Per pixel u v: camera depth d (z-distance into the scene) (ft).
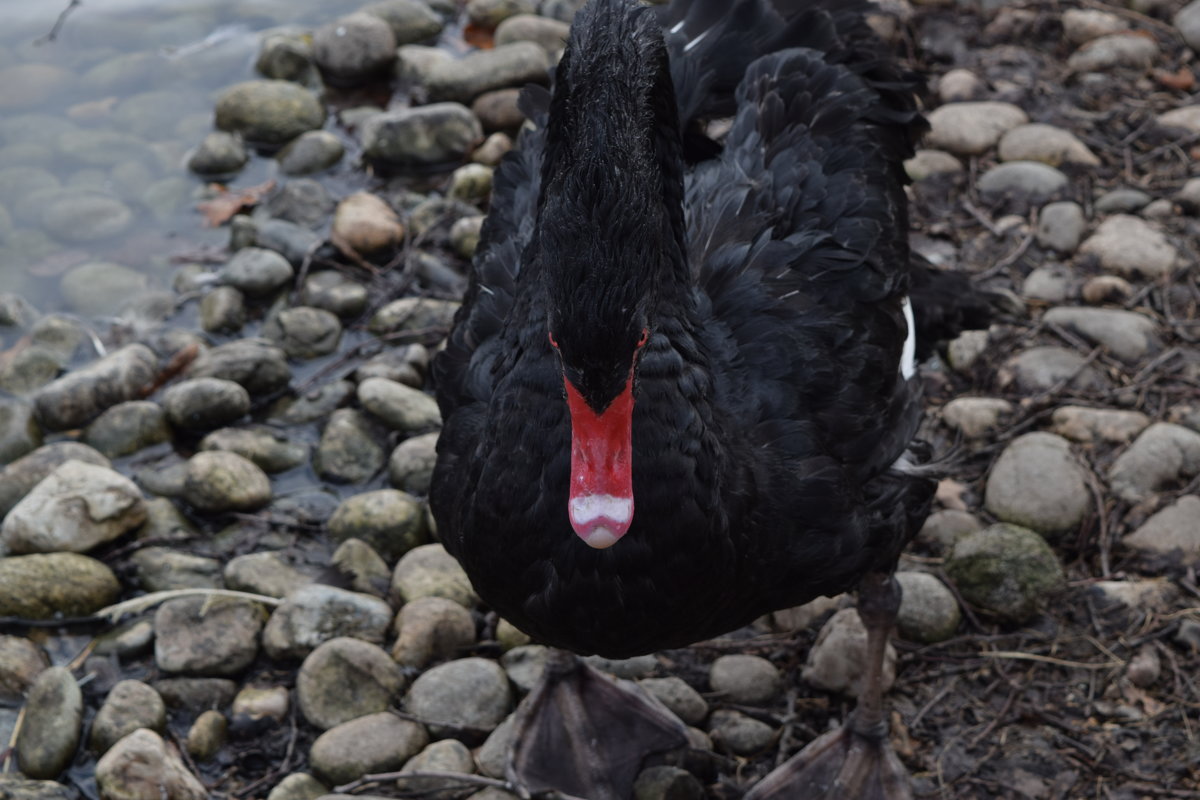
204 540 13.37
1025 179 16.94
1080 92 18.61
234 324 15.85
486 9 20.72
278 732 11.62
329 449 14.15
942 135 17.83
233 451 14.03
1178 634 11.98
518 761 11.13
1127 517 13.12
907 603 12.25
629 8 9.07
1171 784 10.84
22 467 13.66
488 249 11.14
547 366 8.75
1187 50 19.20
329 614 12.23
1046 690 11.75
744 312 10.07
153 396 15.03
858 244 10.69
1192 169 17.16
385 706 11.68
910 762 11.38
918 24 19.80
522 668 12.11
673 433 8.61
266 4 21.44
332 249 16.80
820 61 11.65
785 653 12.24
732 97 12.06
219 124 18.78
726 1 12.44
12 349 15.67
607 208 7.61
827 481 9.54
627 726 11.41
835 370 10.05
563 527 8.73
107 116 19.29
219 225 17.47
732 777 11.35
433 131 17.97
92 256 17.03
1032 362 14.70
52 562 12.55
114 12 21.20
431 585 12.63
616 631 9.09
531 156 11.66
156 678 12.03
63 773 11.19
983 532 12.59
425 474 13.75
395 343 15.61
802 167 10.91
